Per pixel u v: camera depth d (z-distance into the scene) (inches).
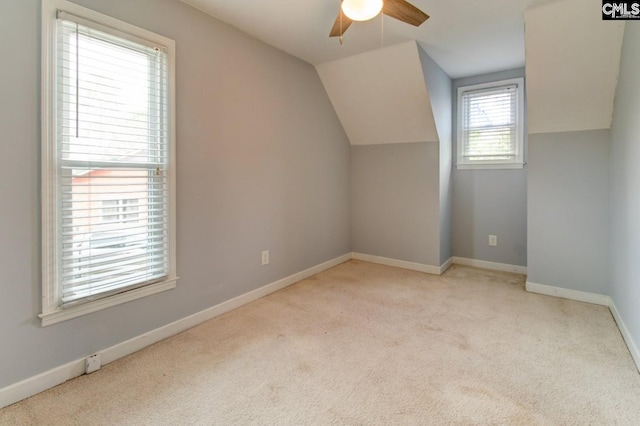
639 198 76.8
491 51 127.0
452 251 167.3
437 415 61.8
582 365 77.6
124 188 81.4
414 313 107.3
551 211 122.0
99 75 75.2
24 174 65.6
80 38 71.8
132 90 81.6
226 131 105.8
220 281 106.2
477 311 108.8
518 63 139.5
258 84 116.5
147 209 86.2
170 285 91.7
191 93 94.7
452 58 133.6
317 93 145.9
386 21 103.9
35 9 65.6
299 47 123.1
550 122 119.0
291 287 132.4
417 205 154.6
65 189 71.4
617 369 75.9
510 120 148.6
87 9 72.4
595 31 94.4
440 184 149.8
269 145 122.5
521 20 103.0
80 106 72.5
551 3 92.4
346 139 168.4
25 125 65.3
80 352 74.7
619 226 98.0
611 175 109.0
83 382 71.9
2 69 62.2
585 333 93.3
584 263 117.3
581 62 101.6
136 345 84.5
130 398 66.8
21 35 64.1
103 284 78.2
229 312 108.3
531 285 127.2
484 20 103.0
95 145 75.4
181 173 93.1
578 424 59.3
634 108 81.2
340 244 167.5
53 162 69.1
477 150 157.2
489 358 80.9
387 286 133.6
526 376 73.5
